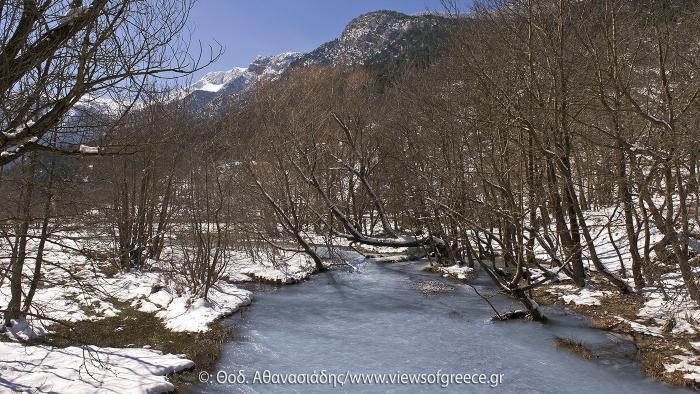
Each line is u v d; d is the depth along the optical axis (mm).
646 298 12531
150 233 18328
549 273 14102
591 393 8242
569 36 12219
